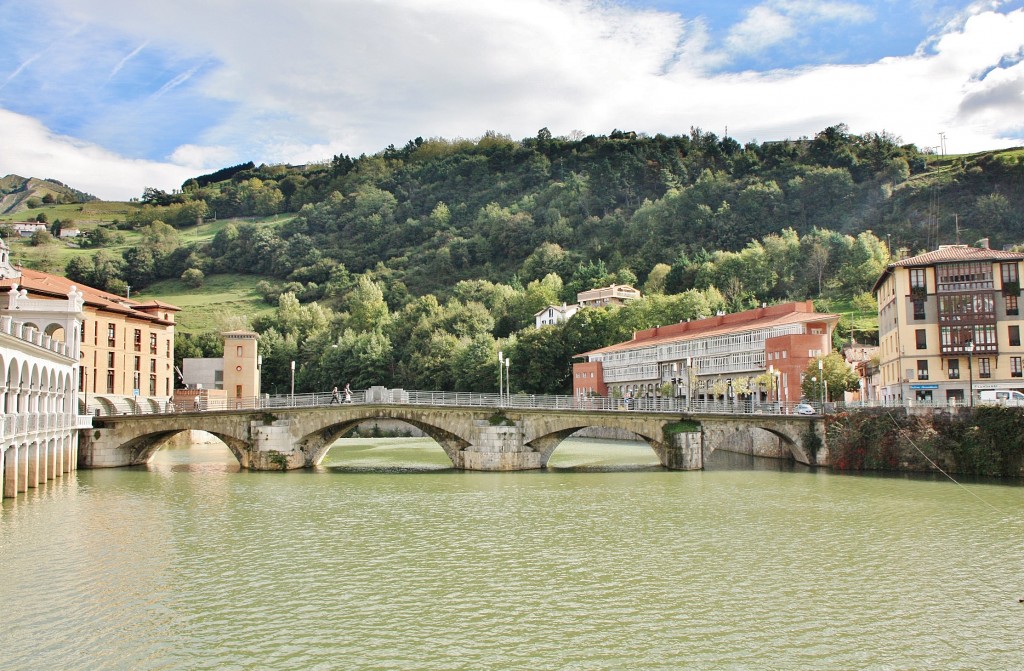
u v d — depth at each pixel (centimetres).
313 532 4456
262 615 2947
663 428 7775
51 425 6512
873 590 3278
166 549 4003
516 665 2481
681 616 2945
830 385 9600
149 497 5759
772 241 19100
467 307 19725
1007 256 8444
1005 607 3045
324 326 19962
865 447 7456
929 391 8544
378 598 3161
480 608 3036
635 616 2944
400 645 2645
